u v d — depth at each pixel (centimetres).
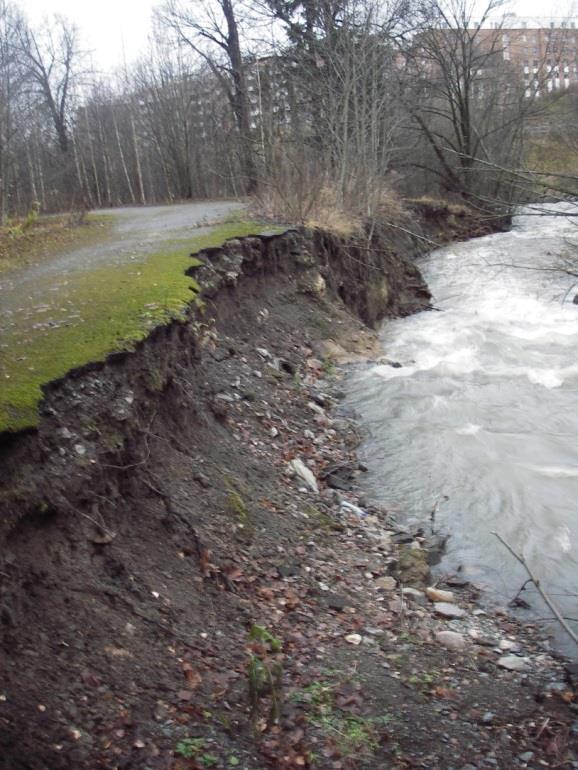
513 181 737
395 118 2052
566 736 426
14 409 487
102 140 4459
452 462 839
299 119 2000
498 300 1627
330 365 1167
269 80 2241
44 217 2175
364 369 1171
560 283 1694
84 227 1709
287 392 982
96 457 522
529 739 425
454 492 772
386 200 2012
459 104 2294
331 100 1888
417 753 409
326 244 1450
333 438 913
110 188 4369
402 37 2233
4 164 2477
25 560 429
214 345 934
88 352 610
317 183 1504
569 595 599
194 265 1011
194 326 841
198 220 1585
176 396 696
